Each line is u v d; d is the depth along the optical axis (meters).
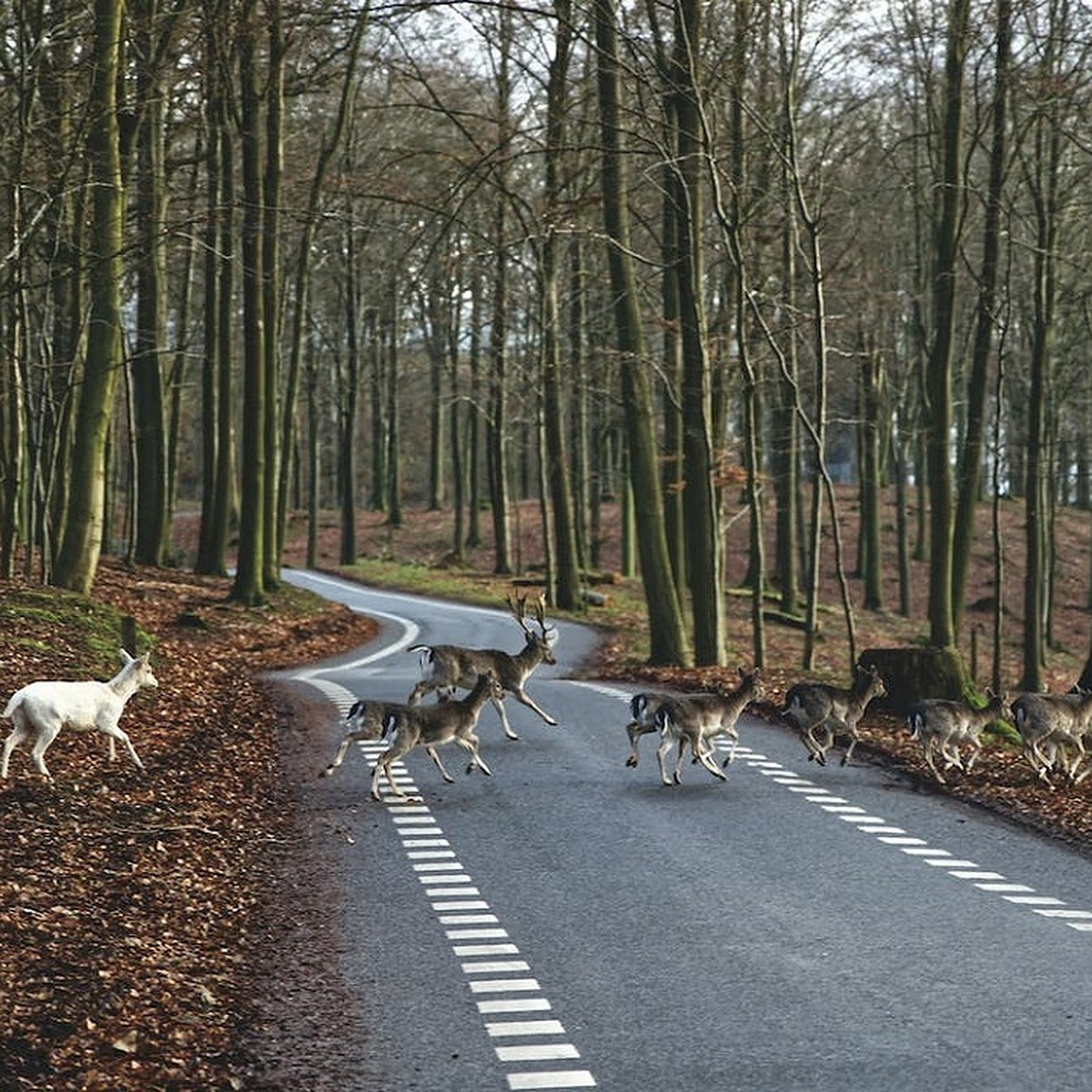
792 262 33.78
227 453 40.09
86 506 26.33
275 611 34.88
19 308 26.50
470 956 10.65
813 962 10.51
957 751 17.67
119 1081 8.20
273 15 31.84
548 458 45.56
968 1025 9.18
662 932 11.27
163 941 10.81
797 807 15.78
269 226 34.56
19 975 9.73
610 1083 8.27
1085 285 39.75
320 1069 8.50
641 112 26.02
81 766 16.17
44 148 24.38
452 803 15.90
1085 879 12.95
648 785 16.88
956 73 28.08
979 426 30.48
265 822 14.90
